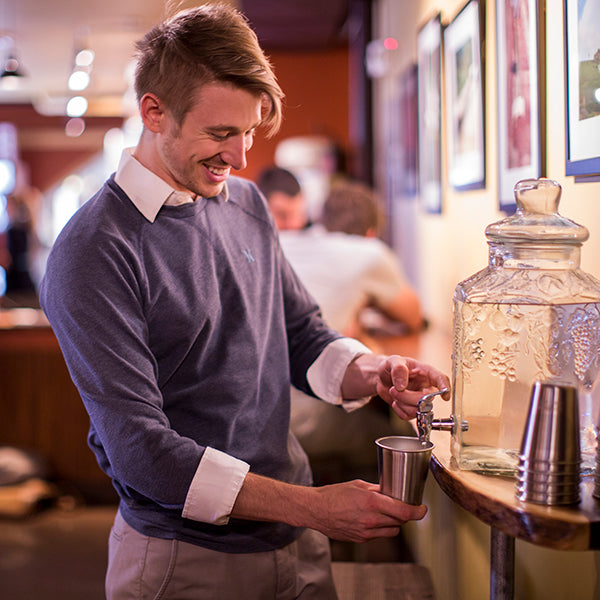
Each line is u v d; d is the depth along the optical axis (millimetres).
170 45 1237
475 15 2105
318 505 1189
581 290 1045
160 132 1293
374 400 3129
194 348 1383
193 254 1376
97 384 1235
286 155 6363
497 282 1070
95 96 5359
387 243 4680
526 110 1695
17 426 4125
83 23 5805
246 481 1233
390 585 1895
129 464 1230
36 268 9508
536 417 957
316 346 1636
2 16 5613
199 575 1377
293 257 2979
